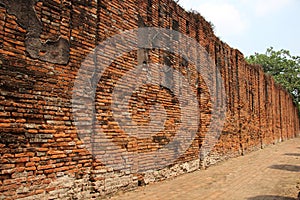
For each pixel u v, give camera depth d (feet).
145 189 26.07
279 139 96.94
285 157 54.54
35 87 18.16
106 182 22.61
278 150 68.85
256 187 28.66
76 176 20.34
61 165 19.33
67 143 19.86
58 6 19.97
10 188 16.39
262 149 71.05
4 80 16.61
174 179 31.48
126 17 26.05
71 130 20.25
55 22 19.69
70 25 20.75
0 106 16.30
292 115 129.08
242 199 23.97
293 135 128.57
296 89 145.28
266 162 47.32
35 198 17.57
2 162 16.12
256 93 70.44
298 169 40.27
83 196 20.67
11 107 16.81
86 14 22.02
